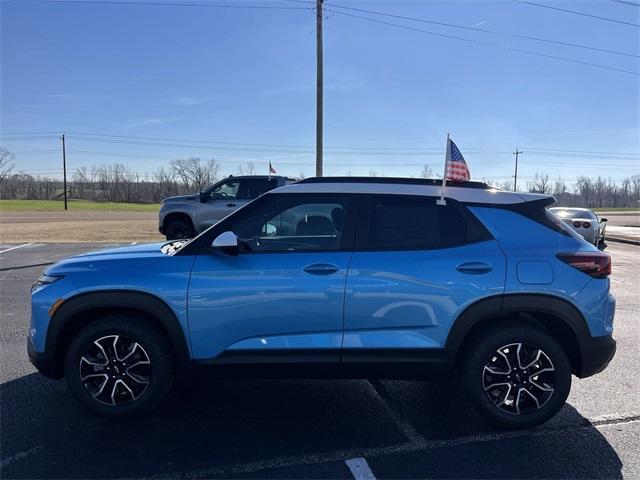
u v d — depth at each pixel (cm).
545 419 373
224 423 384
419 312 364
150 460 329
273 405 418
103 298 368
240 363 368
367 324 365
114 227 2716
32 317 382
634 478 311
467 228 379
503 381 373
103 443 351
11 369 491
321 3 1925
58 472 314
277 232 385
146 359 375
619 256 1550
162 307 366
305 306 363
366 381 473
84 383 376
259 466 323
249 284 363
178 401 425
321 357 366
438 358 367
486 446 351
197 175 10231
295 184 394
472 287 363
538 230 383
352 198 385
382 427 379
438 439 361
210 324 365
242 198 1337
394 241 375
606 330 378
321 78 1966
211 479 308
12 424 377
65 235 2123
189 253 377
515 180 8312
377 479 310
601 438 363
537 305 366
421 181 400
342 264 365
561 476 313
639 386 461
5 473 312
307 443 354
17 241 1842
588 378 480
